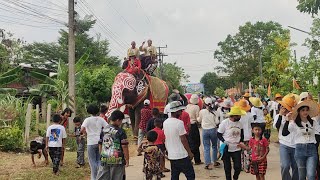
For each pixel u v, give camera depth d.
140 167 11.72
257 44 59.50
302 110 7.26
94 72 25.83
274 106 15.78
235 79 60.03
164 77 71.44
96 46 49.53
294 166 7.76
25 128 16.06
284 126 7.57
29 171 10.64
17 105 17.05
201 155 14.09
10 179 9.60
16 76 21.48
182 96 11.59
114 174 7.10
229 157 8.49
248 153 8.47
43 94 24.28
